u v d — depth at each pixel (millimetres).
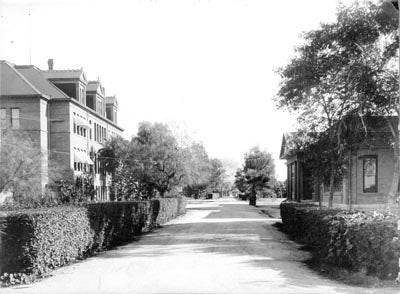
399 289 7633
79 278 9266
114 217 15352
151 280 8914
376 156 24734
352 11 14938
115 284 8586
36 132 40219
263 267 10336
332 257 9922
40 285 8609
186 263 11023
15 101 40219
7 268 9172
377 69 14641
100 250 13750
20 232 9250
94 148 51781
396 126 16016
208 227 22578
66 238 10898
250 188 54312
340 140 16453
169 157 34906
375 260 8328
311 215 13086
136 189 30984
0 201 25266
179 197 34188
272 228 21766
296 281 8633
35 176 27297
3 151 26344
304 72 15672
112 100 63031
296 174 33344
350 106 15727
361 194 24766
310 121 17188
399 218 8016
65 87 45750
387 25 14602
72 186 22562
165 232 20250
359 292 7531
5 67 41406
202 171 39312
